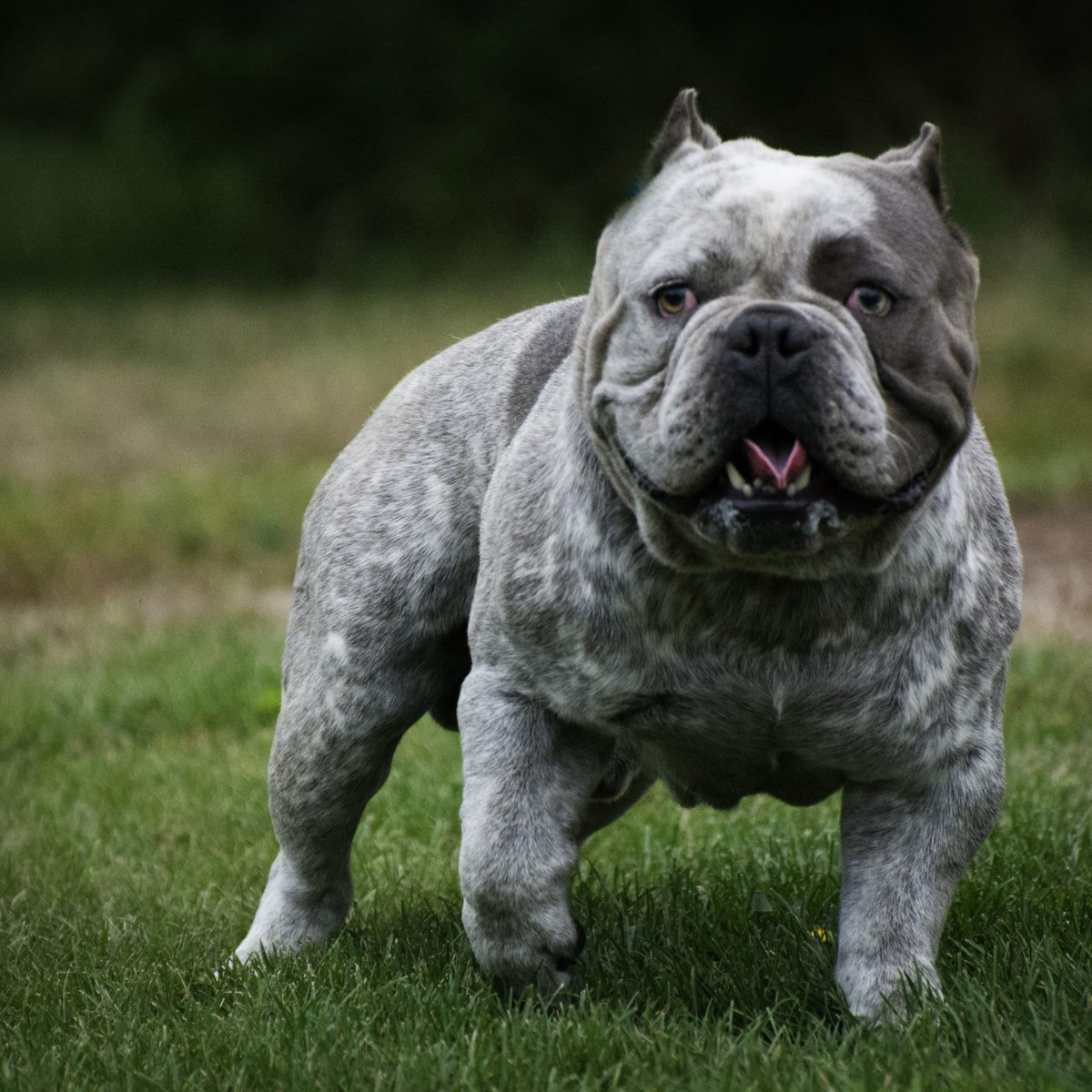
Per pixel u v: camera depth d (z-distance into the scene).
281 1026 7.20
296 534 22.70
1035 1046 6.53
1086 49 52.38
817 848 9.82
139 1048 7.10
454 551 8.16
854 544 6.41
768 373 5.89
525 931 7.19
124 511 24.09
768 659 6.77
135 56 65.31
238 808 11.64
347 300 47.41
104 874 10.39
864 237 6.28
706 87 53.38
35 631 18.09
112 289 51.12
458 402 8.32
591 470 6.91
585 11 56.53
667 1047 6.72
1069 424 28.61
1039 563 19.67
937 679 6.85
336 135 56.28
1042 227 43.62
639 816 11.09
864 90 52.88
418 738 13.12
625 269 6.61
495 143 53.22
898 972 6.96
